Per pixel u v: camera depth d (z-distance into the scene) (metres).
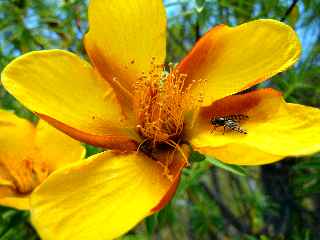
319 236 0.15
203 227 0.16
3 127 0.11
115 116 0.09
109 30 0.09
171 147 0.09
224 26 0.09
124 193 0.08
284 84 0.13
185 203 0.17
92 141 0.08
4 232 0.11
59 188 0.07
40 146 0.10
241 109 0.08
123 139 0.08
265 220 0.16
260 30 0.08
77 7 0.15
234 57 0.09
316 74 0.13
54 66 0.08
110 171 0.08
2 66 0.14
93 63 0.08
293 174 0.14
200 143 0.08
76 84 0.08
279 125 0.08
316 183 0.12
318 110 0.08
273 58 0.08
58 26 0.15
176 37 0.16
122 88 0.09
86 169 0.08
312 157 0.11
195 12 0.12
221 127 0.08
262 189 0.17
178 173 0.07
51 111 0.08
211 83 0.09
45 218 0.07
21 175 0.11
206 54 0.09
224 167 0.09
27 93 0.08
